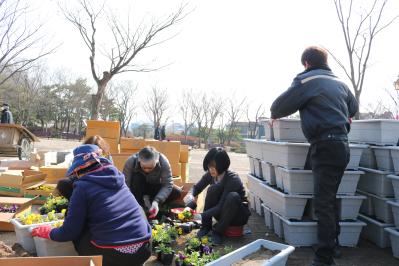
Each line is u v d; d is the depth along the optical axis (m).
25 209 4.56
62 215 4.25
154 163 4.49
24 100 36.94
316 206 3.56
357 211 4.21
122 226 2.82
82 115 49.16
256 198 5.82
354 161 4.23
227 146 39.81
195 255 3.34
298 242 4.14
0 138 11.60
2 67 9.41
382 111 16.08
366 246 4.24
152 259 3.74
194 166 14.32
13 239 4.20
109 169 2.95
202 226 4.45
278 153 4.47
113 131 7.64
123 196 2.95
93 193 2.82
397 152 3.94
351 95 3.86
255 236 4.60
